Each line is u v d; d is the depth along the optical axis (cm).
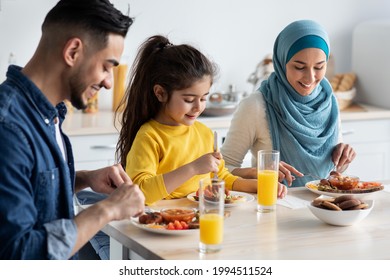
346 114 385
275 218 194
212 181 169
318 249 167
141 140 221
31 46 370
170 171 218
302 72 259
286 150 268
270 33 416
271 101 269
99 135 338
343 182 221
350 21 435
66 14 156
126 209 161
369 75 421
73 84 160
